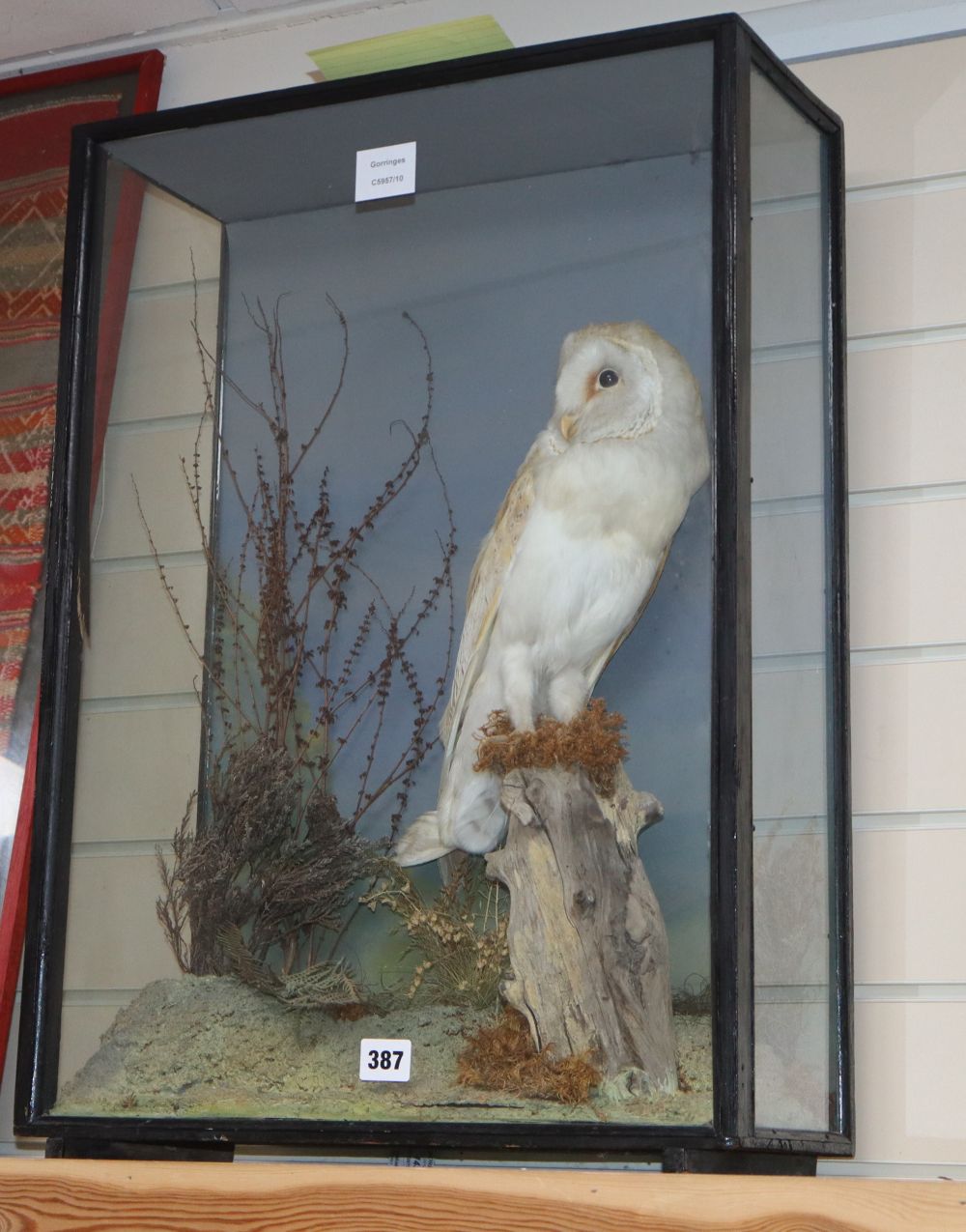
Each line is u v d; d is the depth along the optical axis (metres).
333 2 1.79
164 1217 1.14
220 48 1.85
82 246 1.47
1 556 1.77
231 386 1.43
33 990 1.35
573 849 1.22
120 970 1.34
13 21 1.84
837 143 1.50
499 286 1.35
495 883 1.24
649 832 1.19
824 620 1.40
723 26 1.26
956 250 1.53
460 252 1.38
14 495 1.78
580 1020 1.18
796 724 1.30
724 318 1.22
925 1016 1.41
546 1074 1.18
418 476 1.35
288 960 1.29
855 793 1.46
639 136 1.30
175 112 1.45
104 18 1.83
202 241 1.47
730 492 1.20
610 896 1.19
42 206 1.86
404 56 1.39
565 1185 1.06
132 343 1.46
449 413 1.35
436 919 1.25
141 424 1.44
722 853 1.15
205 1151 1.37
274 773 1.34
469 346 1.36
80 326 1.46
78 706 1.40
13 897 1.66
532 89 1.33
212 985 1.31
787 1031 1.23
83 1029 1.33
